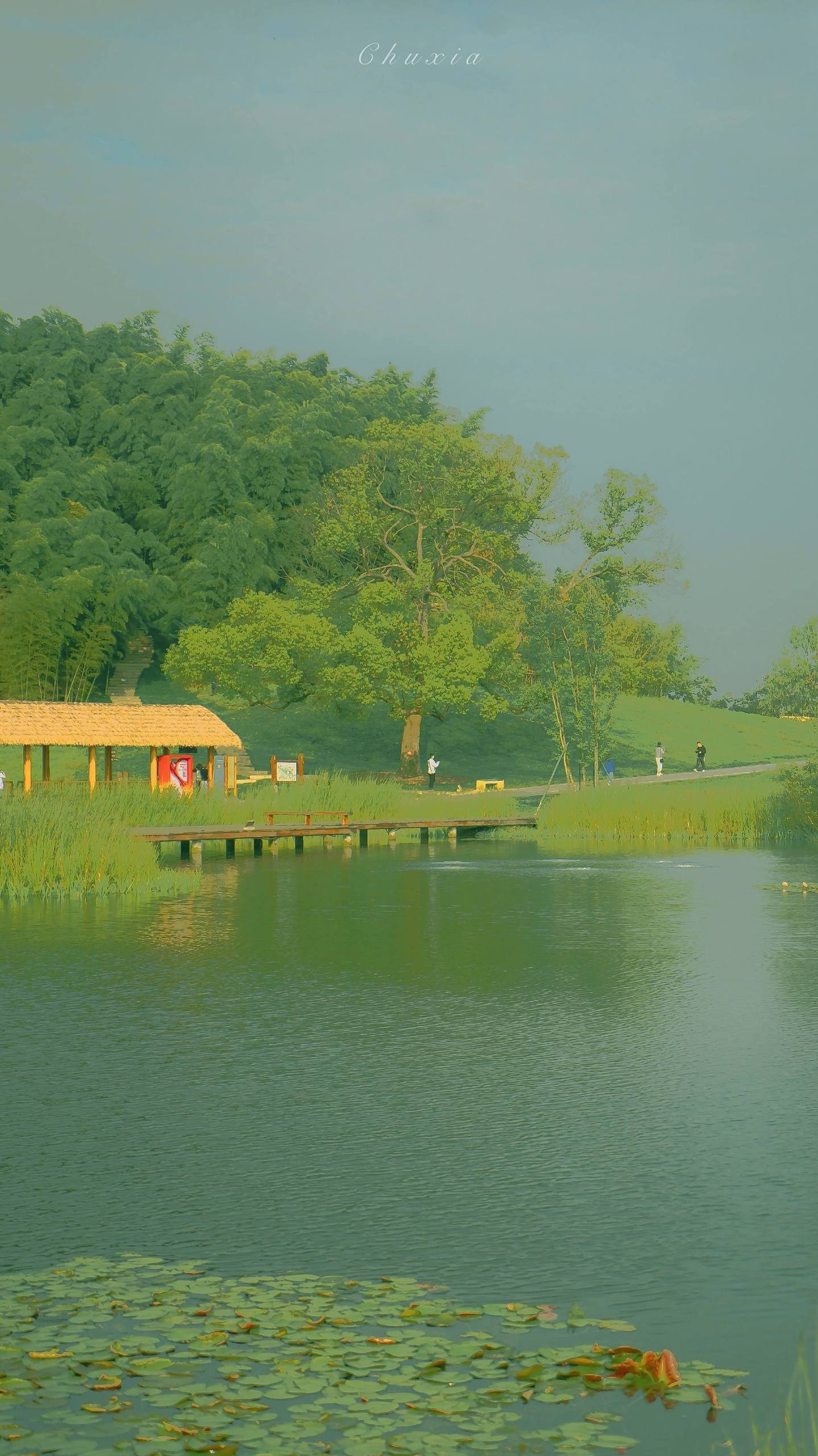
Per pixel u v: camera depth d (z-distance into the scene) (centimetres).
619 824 4897
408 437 8256
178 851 4181
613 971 1806
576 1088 1164
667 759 8619
